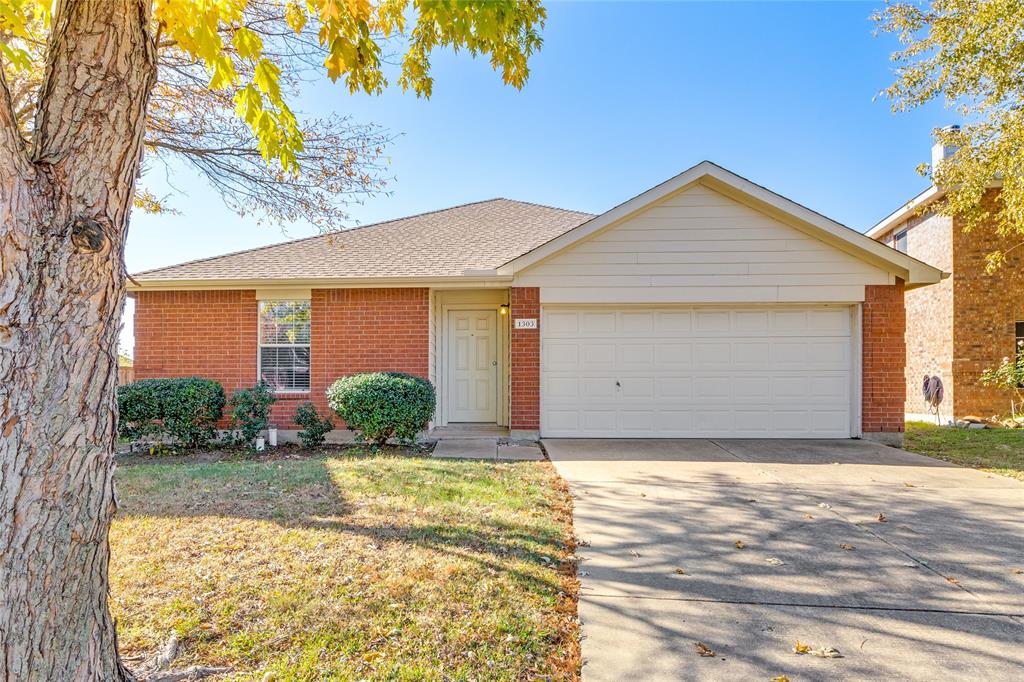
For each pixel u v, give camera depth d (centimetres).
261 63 296
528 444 851
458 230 1166
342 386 817
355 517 451
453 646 263
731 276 877
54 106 182
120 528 418
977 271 1194
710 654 269
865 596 333
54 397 177
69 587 185
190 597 303
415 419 805
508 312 1028
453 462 686
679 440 880
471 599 309
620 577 357
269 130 322
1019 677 252
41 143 180
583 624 297
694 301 882
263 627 273
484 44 349
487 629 279
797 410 891
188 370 945
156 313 949
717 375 899
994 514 495
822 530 451
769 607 319
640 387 904
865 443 851
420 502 498
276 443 885
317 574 335
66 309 179
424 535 410
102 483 194
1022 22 805
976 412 1183
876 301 868
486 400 1041
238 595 306
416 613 291
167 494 518
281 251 1059
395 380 820
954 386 1196
